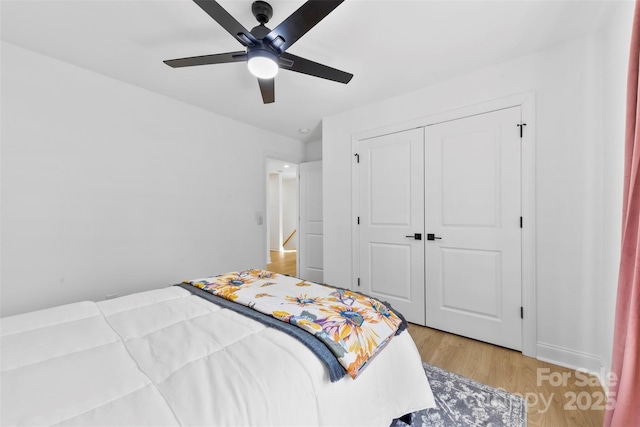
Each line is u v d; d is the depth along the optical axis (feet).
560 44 6.20
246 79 7.84
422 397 4.04
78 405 2.12
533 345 6.61
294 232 25.93
